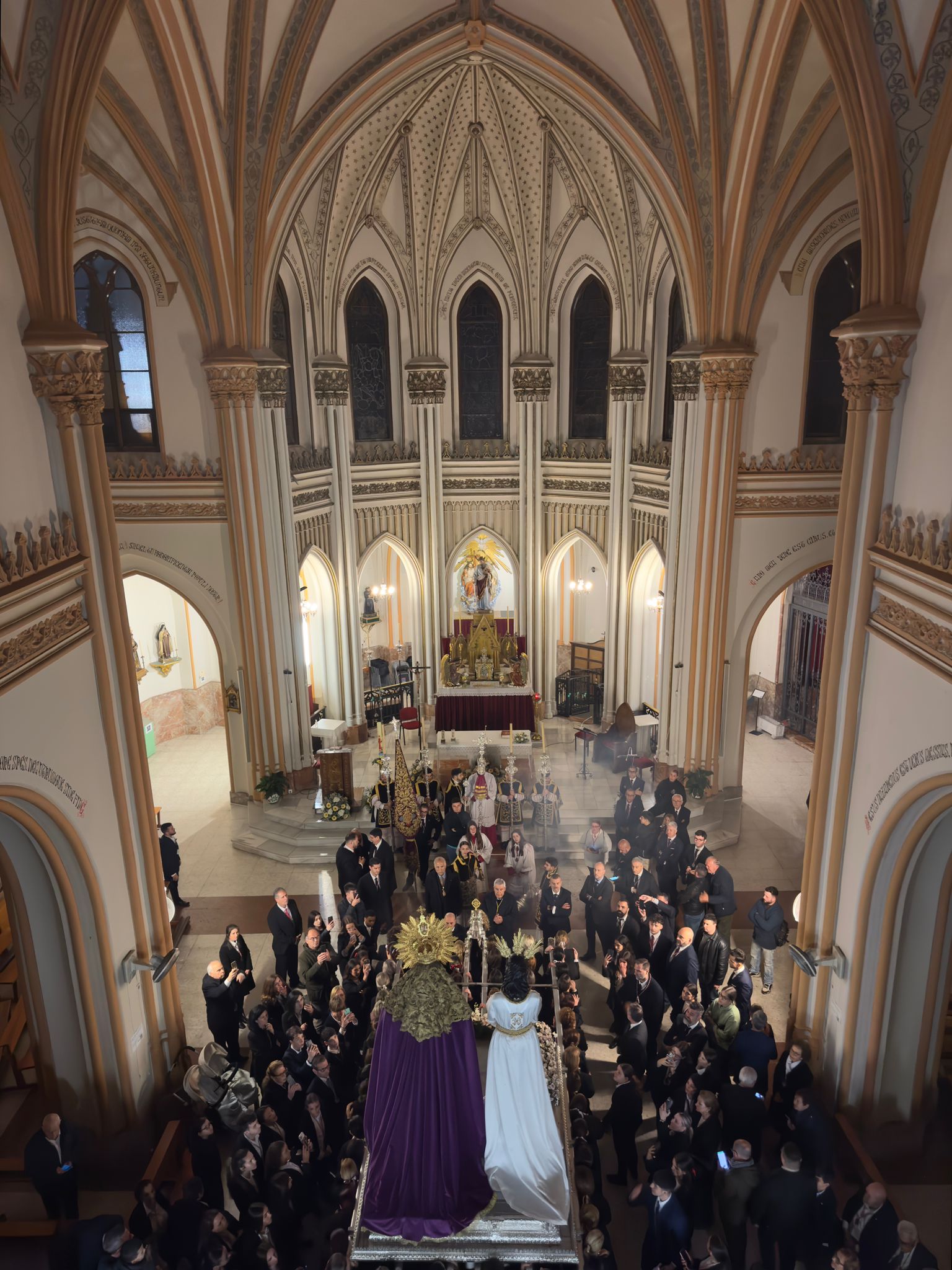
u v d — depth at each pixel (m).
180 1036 9.82
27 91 7.22
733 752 15.85
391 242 19.09
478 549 21.19
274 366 15.06
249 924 13.41
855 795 8.70
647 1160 7.72
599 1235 6.18
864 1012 8.75
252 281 14.60
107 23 7.23
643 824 12.55
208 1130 7.99
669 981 9.82
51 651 7.56
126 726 8.88
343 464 19.06
